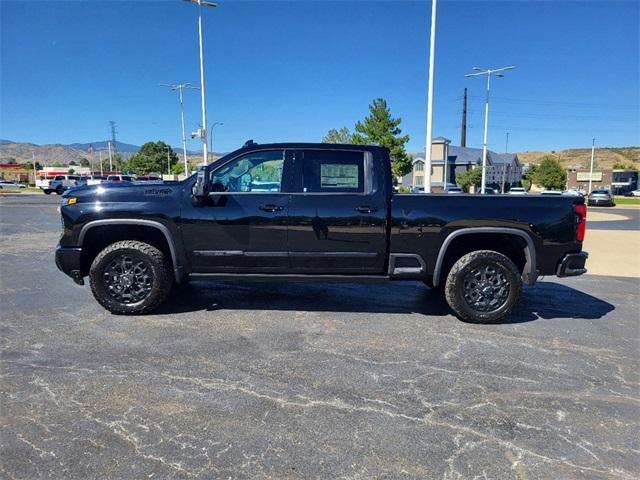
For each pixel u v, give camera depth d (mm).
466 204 5328
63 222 5402
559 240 5348
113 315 5516
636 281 8102
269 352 4434
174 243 5375
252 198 5328
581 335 5105
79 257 5410
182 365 4105
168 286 5535
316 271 5484
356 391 3678
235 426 3150
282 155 5398
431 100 17609
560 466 2779
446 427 3186
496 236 5492
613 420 3316
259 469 2705
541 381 3924
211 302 6148
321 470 2705
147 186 5461
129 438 2994
